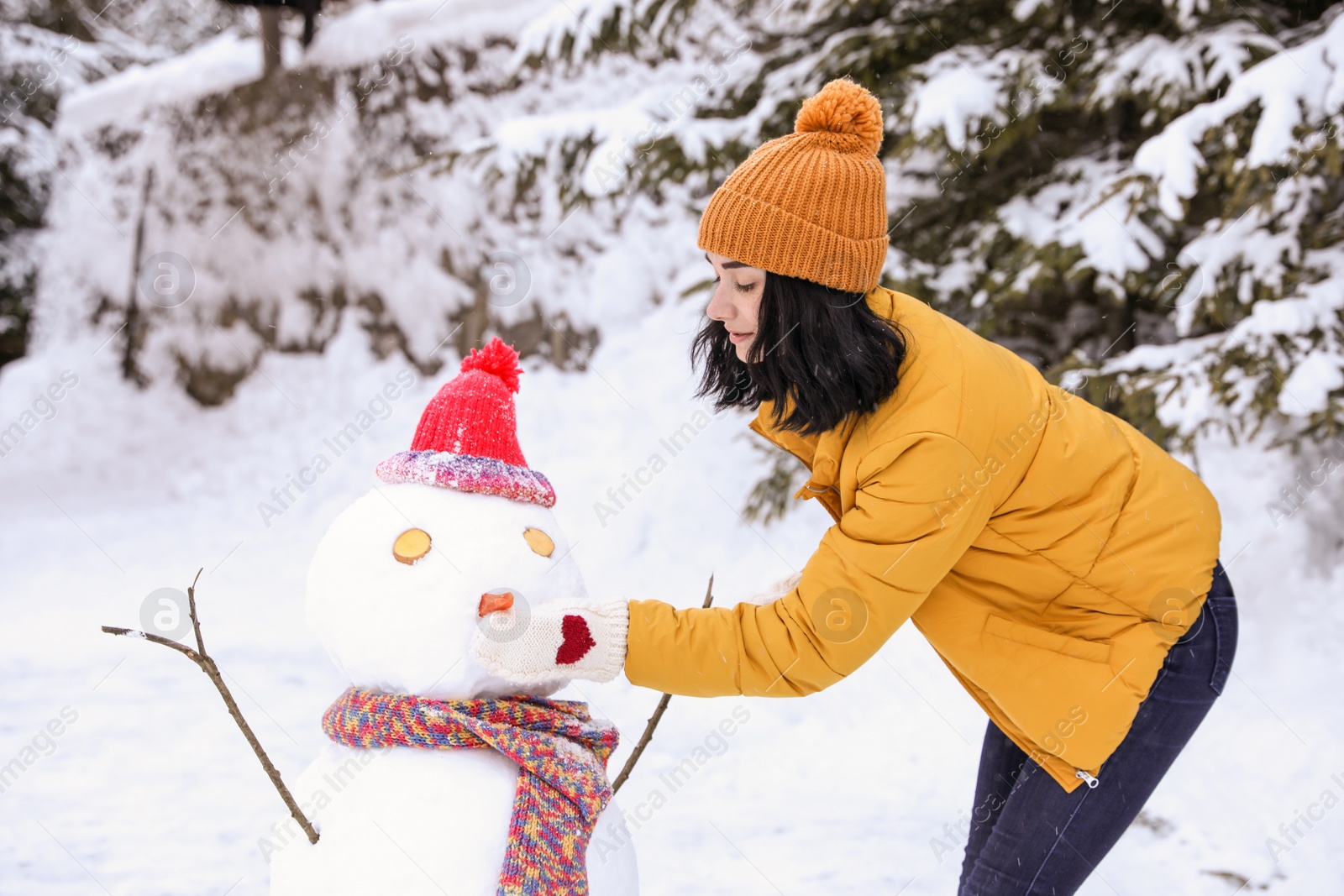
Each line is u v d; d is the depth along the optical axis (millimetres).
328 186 10523
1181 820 3115
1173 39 4855
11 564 7535
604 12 5883
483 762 1521
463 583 1509
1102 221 4574
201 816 3363
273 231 11172
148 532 8508
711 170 5598
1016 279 4824
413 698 1507
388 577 1522
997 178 5441
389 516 1571
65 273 13445
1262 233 4332
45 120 14992
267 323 11266
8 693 4703
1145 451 1720
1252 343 4066
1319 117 3939
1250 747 3359
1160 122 4773
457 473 1587
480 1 9672
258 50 11938
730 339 1729
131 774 3729
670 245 8250
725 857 3068
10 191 14719
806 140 1624
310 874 1481
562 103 9195
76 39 15367
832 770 3764
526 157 6043
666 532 5852
